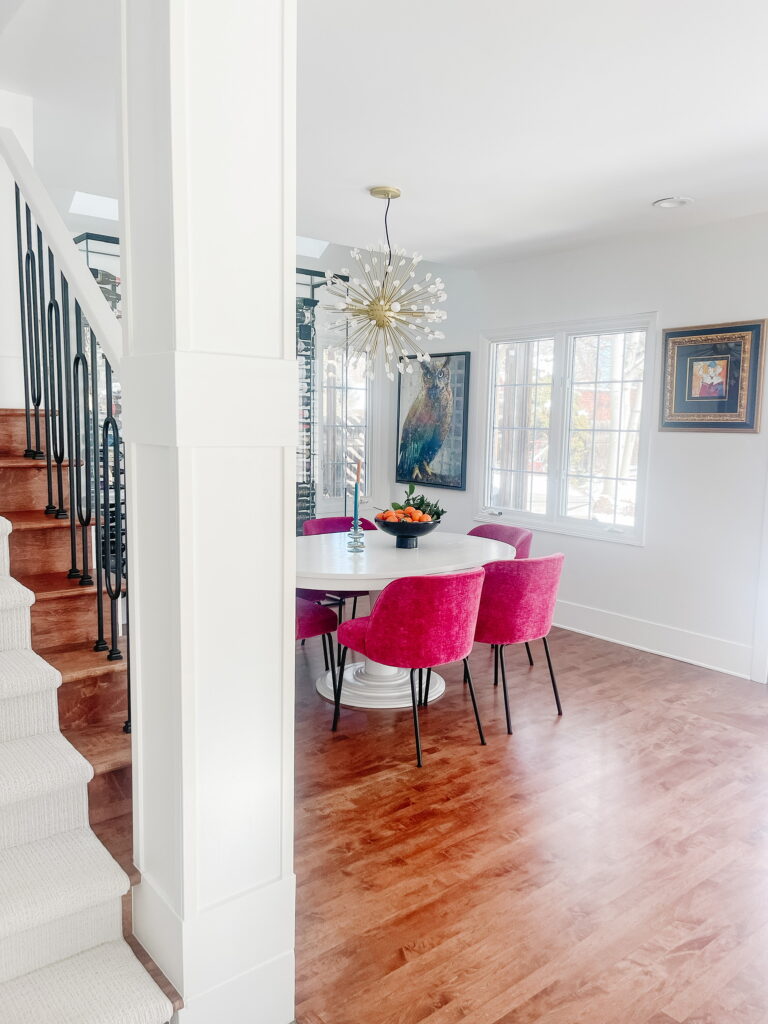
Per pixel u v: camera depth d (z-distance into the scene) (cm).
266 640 168
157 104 146
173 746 162
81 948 178
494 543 418
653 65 250
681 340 452
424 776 306
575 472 527
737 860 253
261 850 174
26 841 186
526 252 518
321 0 213
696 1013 188
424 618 305
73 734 208
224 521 158
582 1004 190
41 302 263
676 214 421
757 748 337
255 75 151
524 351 557
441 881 238
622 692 406
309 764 315
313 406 640
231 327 154
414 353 642
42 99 306
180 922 163
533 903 228
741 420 426
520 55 245
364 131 309
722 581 442
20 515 256
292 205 159
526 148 326
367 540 422
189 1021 167
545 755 327
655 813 281
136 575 168
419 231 464
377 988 193
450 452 617
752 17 220
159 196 148
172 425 149
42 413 292
